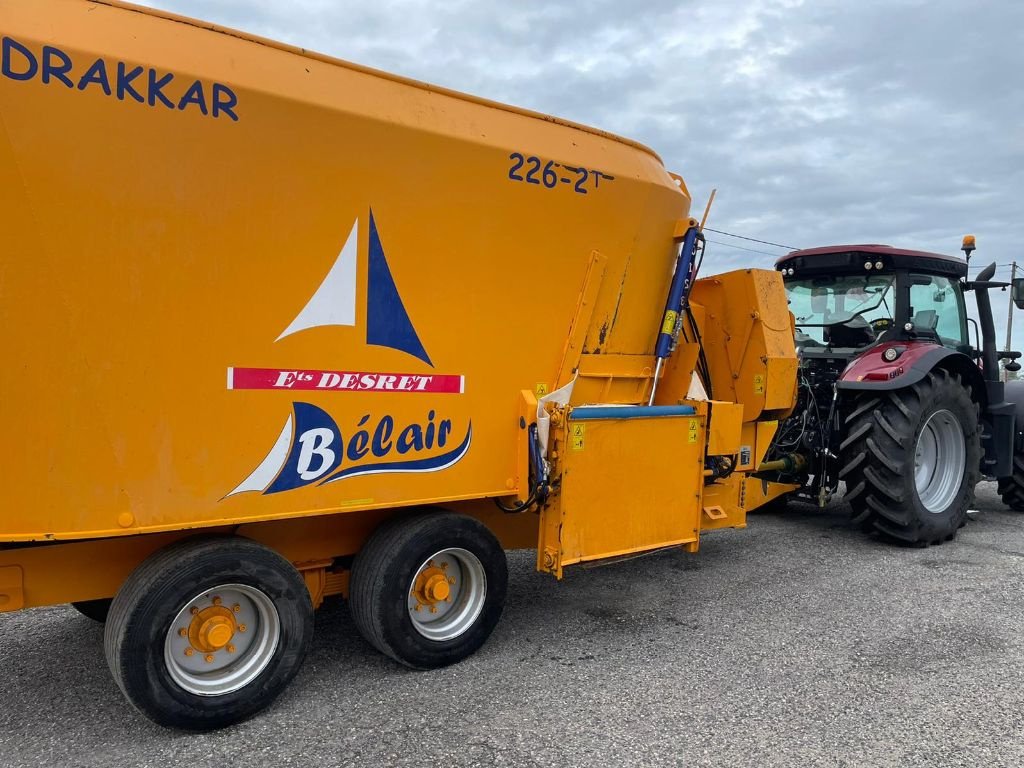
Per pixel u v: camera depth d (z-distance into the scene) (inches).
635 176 146.3
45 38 90.3
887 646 141.1
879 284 235.8
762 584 179.5
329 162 110.2
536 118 136.9
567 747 104.0
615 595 171.3
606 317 149.2
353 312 115.1
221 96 101.0
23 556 102.2
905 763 100.8
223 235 102.8
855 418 209.3
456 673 128.3
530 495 135.3
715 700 118.6
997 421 250.4
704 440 155.6
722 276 188.1
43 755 101.0
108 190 94.7
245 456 107.2
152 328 98.9
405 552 122.7
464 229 125.0
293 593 113.1
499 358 132.9
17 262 90.5
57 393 94.0
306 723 110.6
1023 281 241.6
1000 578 184.1
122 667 99.5
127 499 99.0
